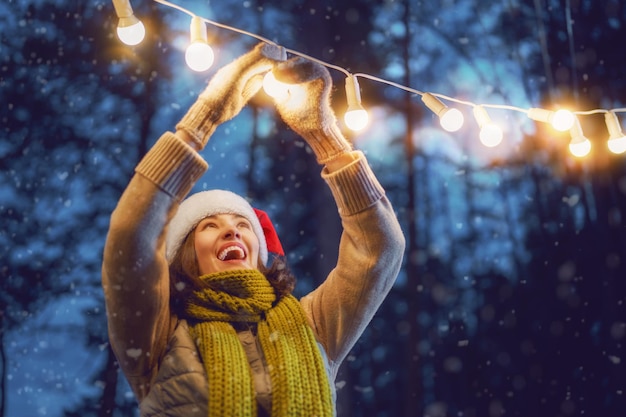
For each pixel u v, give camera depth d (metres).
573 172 9.73
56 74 8.74
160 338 2.36
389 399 9.24
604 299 9.16
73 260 8.27
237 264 2.54
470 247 9.77
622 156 9.17
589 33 9.51
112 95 8.77
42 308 8.11
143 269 2.21
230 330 2.39
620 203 9.16
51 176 8.47
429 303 9.57
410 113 10.04
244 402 2.23
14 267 8.16
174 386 2.27
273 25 9.78
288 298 2.52
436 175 9.98
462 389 9.34
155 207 2.21
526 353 9.41
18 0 8.88
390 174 9.90
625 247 9.09
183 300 2.45
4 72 8.66
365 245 2.47
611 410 8.88
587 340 9.18
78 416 7.80
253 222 2.69
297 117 2.43
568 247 9.56
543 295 9.55
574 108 9.47
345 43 10.12
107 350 8.00
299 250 9.32
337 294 2.50
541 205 9.81
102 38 8.91
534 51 10.16
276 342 2.36
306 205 9.43
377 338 9.45
